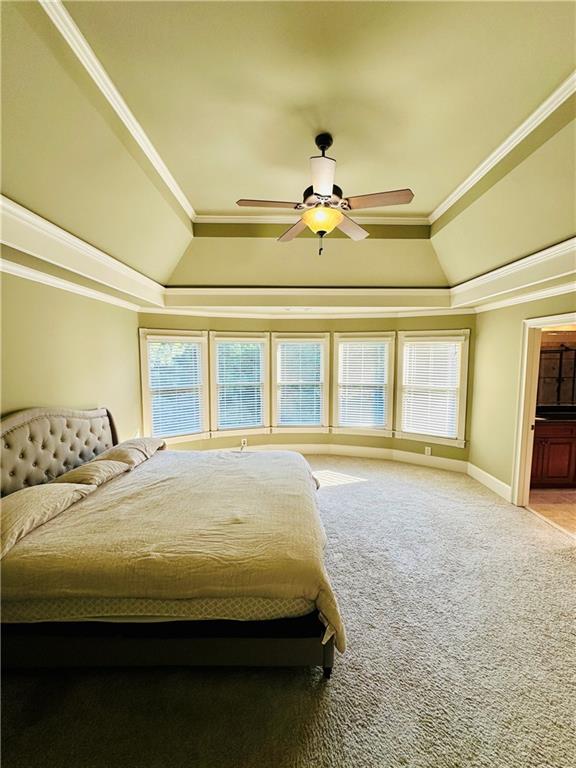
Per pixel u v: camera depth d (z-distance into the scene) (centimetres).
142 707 159
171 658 167
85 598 160
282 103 210
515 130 235
